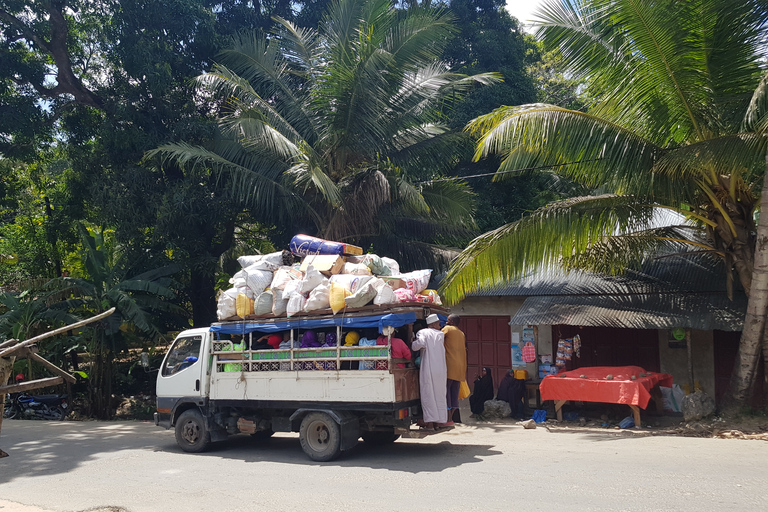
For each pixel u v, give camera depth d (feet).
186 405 31.27
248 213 62.85
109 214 52.54
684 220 45.42
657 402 38.17
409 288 28.50
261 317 28.96
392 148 52.54
